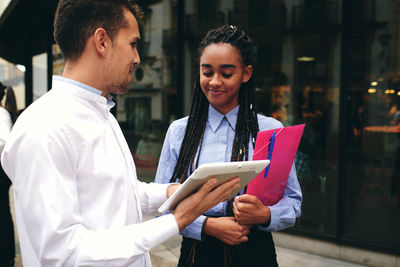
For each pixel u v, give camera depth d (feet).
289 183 4.20
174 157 4.46
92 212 2.79
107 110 3.08
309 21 11.04
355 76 10.32
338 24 10.46
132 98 15.72
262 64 12.06
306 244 10.87
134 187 3.19
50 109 2.65
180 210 2.82
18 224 2.75
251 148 4.17
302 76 11.32
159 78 14.70
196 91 4.39
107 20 2.84
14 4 17.62
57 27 2.90
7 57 25.44
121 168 2.99
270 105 12.01
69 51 2.90
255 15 12.10
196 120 4.34
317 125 11.09
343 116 10.36
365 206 10.43
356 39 10.25
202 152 4.21
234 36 3.90
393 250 9.37
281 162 3.63
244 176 3.05
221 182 2.92
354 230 10.41
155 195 3.77
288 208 3.90
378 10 10.02
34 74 23.67
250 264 3.97
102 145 2.87
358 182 10.41
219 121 4.25
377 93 10.26
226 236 3.65
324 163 10.99
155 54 14.80
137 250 2.61
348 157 10.39
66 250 2.41
